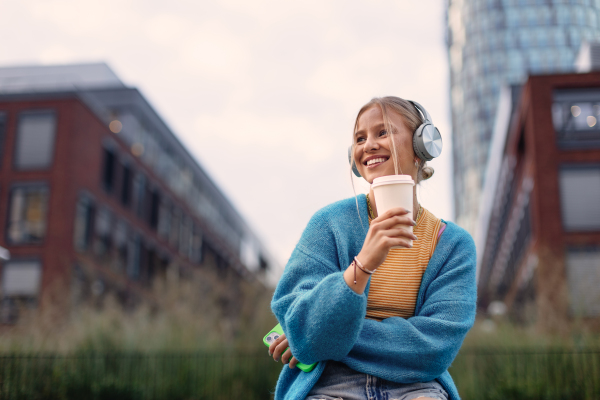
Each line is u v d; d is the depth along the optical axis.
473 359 9.02
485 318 10.96
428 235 1.62
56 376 8.38
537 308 10.86
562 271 12.23
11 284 22.36
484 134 74.75
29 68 33.06
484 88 75.38
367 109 1.62
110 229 27.12
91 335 10.36
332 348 1.37
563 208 20.45
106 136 27.34
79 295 14.74
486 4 77.56
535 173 20.92
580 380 8.02
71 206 23.48
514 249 29.47
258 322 11.72
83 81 35.28
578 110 21.39
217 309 12.78
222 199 47.91
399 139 1.57
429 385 1.48
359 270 1.33
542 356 8.62
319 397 1.45
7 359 8.41
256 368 10.63
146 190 32.16
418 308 1.57
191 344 10.81
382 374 1.43
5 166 23.66
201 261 40.09
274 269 13.12
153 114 35.31
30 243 22.78
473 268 1.59
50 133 23.97
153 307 13.11
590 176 20.69
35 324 10.60
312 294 1.38
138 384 9.33
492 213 42.00
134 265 29.88
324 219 1.60
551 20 49.00
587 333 9.38
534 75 21.81
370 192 1.62
